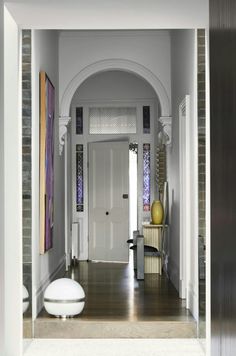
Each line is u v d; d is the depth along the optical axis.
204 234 5.93
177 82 8.49
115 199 12.06
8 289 5.22
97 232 12.20
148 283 8.99
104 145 12.14
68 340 6.12
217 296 2.36
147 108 12.23
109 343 5.99
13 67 5.12
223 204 2.21
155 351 5.64
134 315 6.54
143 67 9.60
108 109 12.31
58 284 6.43
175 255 8.70
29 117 5.97
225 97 2.14
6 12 4.64
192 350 5.68
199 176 6.00
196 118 6.29
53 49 8.70
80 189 12.30
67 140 10.95
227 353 2.13
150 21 4.88
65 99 9.51
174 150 8.98
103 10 4.59
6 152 5.21
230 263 2.08
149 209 12.18
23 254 5.94
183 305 7.16
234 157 1.99
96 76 12.30
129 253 11.92
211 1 2.48
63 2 4.42
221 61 2.22
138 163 12.20
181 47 7.97
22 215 5.89
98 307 7.03
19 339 5.26
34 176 6.43
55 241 8.73
